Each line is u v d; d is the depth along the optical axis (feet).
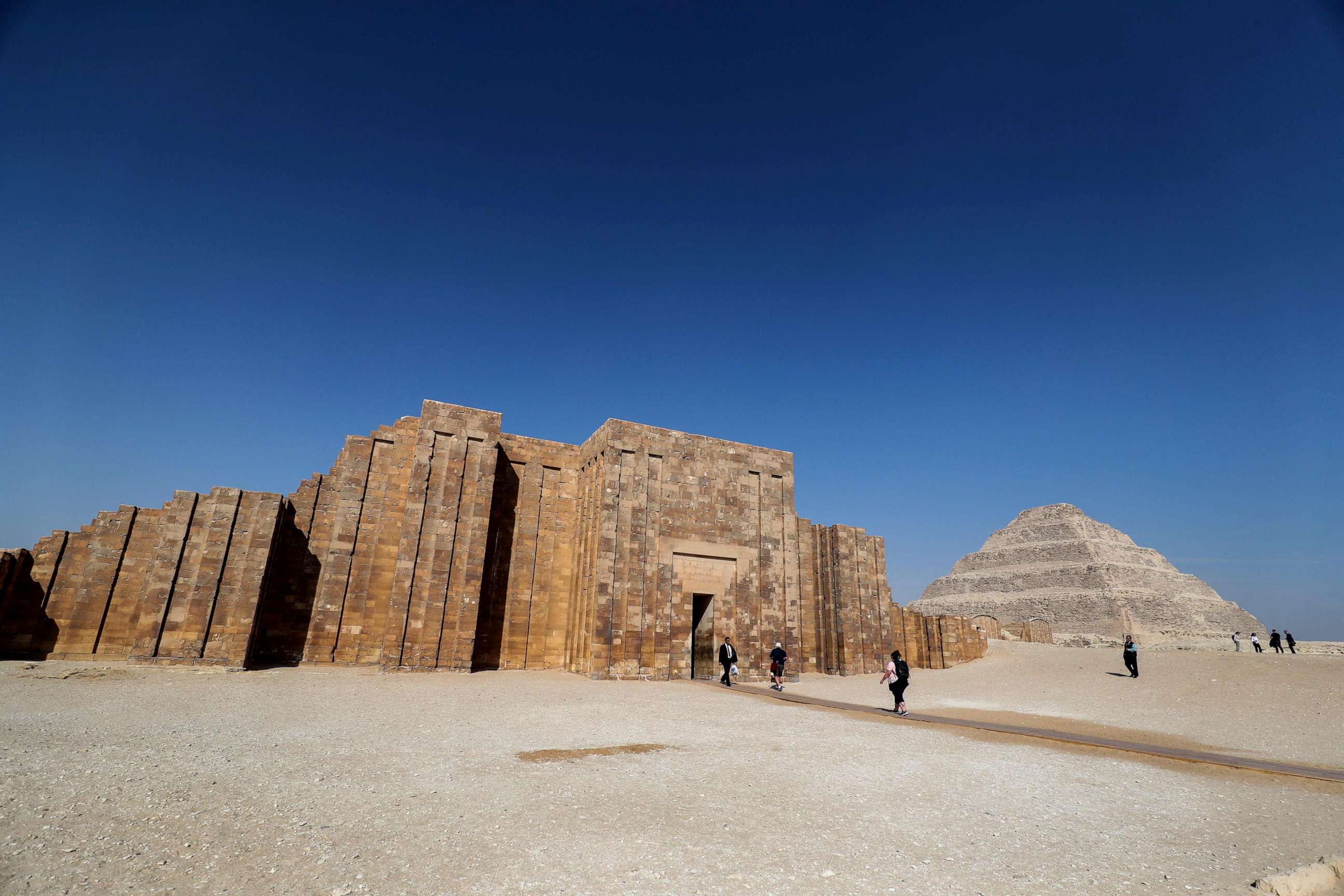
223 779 34.60
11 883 21.07
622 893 22.35
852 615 132.57
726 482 116.26
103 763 36.45
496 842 26.89
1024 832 31.14
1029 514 476.54
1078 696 94.12
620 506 104.58
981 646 153.99
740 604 112.47
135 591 91.97
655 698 77.56
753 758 45.68
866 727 61.16
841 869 25.53
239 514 92.73
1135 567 399.44
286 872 23.21
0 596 84.28
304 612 98.73
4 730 44.01
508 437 115.96
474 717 59.11
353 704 64.28
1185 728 70.38
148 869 23.02
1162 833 32.09
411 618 96.07
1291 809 37.86
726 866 25.22
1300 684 89.92
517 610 110.01
